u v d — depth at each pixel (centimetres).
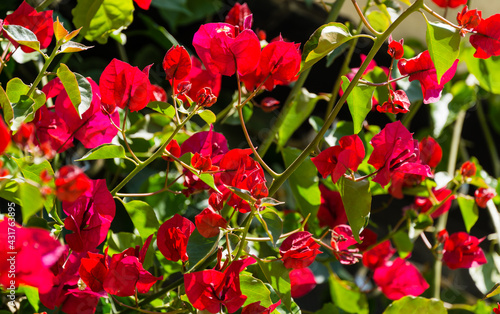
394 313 86
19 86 72
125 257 71
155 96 86
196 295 70
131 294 71
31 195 59
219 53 73
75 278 72
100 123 75
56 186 60
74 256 73
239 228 72
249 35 73
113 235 84
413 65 75
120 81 73
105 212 72
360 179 74
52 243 61
